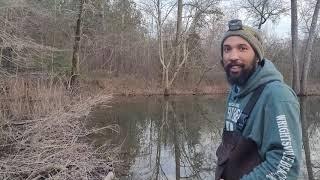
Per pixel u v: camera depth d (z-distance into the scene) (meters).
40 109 11.05
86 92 19.66
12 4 13.24
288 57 31.97
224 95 26.70
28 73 14.80
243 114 2.35
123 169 8.79
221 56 2.53
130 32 28.73
